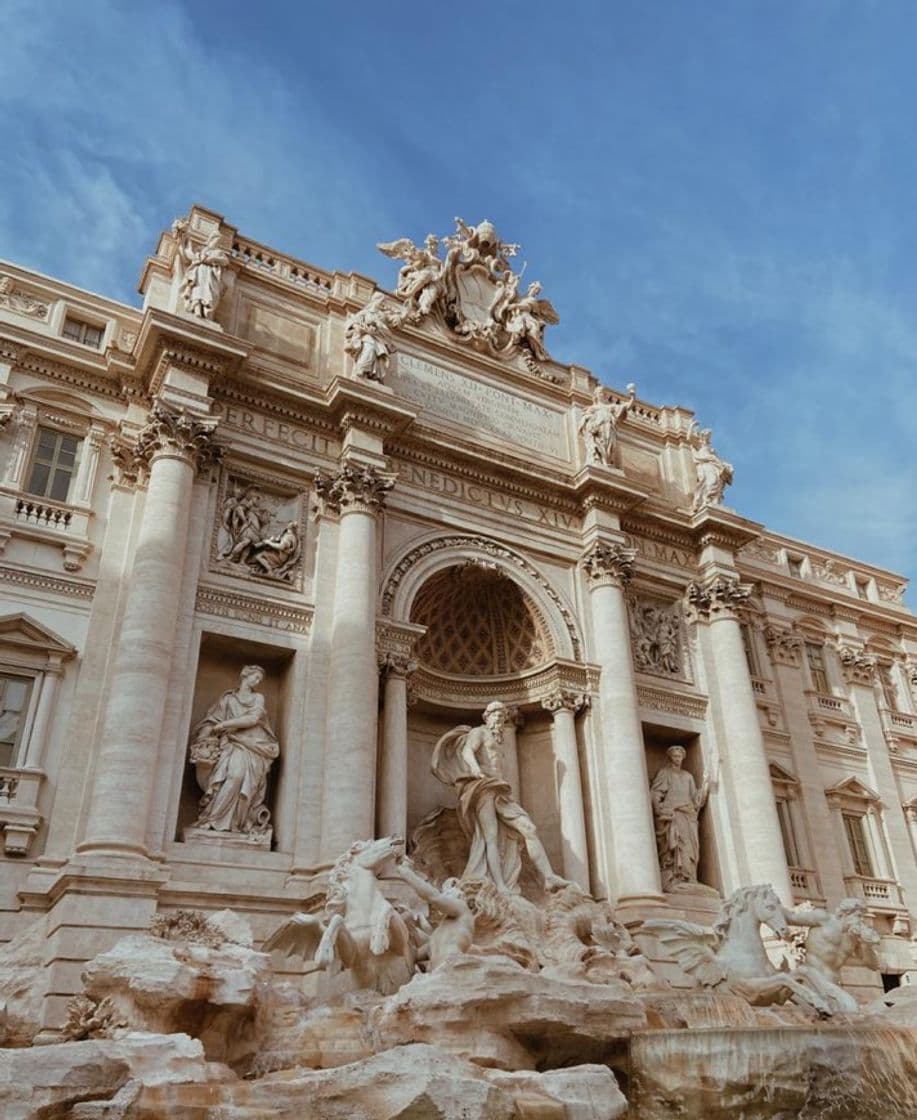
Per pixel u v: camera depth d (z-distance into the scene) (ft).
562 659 93.81
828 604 130.62
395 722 80.74
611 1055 47.50
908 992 71.10
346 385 86.99
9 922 62.13
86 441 80.48
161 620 70.85
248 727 74.69
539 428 107.24
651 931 73.41
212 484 81.46
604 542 100.73
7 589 71.72
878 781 119.65
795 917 70.44
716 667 106.01
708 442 120.16
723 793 99.14
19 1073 32.04
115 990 44.50
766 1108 43.50
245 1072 44.32
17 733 68.28
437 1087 32.78
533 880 81.10
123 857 62.18
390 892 69.97
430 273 105.91
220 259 87.51
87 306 87.15
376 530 86.38
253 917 67.10
